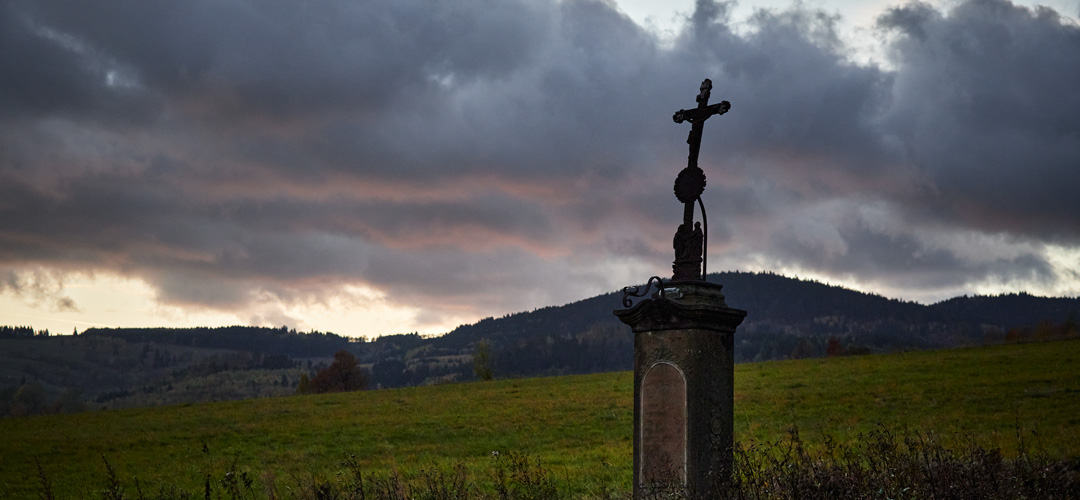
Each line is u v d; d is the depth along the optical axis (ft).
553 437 113.70
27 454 126.11
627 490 57.88
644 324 42.24
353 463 53.26
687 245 42.65
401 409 155.63
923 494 34.96
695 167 43.52
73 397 504.02
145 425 151.84
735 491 38.65
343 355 354.95
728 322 41.50
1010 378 134.82
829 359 189.98
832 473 38.50
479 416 139.33
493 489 56.13
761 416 116.78
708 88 44.52
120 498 40.91
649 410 41.60
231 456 115.96
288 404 174.91
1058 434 72.33
